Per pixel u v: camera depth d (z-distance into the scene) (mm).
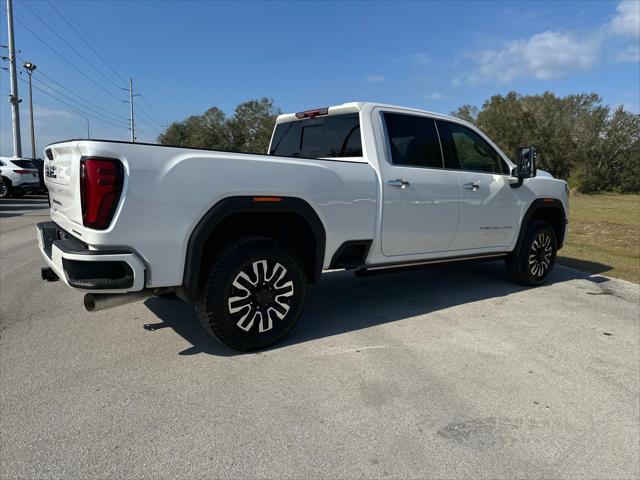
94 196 2729
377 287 5590
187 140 72312
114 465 2182
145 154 2863
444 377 3174
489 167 5188
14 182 18266
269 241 3438
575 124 52062
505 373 3268
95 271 2797
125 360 3336
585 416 2736
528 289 5680
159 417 2596
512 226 5344
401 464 2246
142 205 2850
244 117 70062
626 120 48781
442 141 4715
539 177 5754
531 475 2197
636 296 5469
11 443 2332
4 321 4152
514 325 4293
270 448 2340
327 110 4527
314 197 3553
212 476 2127
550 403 2873
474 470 2219
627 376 3281
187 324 4086
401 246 4293
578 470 2248
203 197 3047
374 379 3107
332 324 4191
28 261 6859
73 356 3400
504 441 2459
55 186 3607
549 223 6031
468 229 4832
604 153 48938
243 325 3371
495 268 6938
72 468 2154
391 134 4305
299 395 2871
